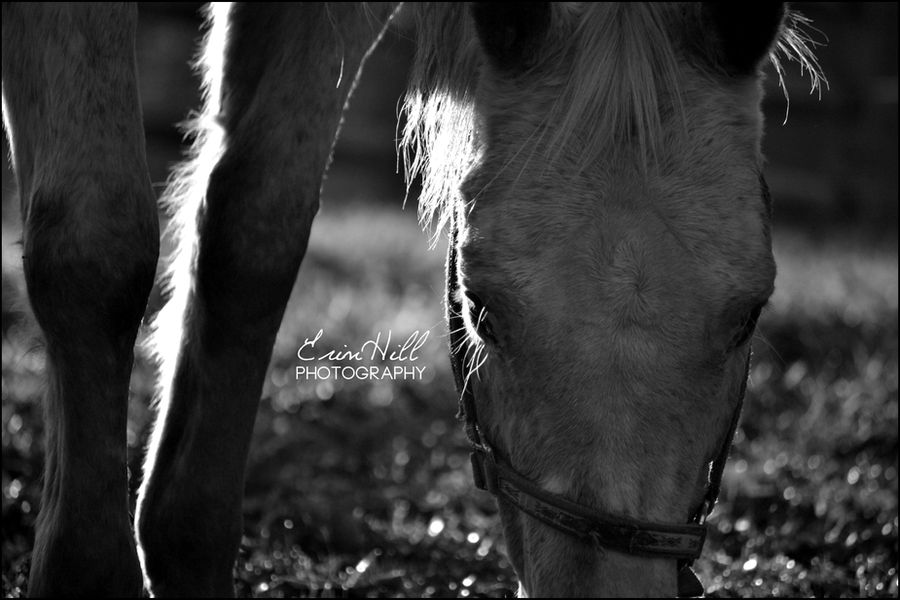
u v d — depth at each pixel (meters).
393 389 9.36
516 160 3.26
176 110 21.34
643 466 3.05
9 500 6.07
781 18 3.30
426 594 5.25
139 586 3.54
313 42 3.64
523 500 3.20
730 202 3.16
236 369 3.72
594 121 3.21
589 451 3.06
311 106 3.65
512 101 3.36
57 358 3.50
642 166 3.14
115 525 3.49
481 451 3.69
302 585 5.30
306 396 9.05
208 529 3.72
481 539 6.05
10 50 3.49
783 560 5.58
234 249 3.61
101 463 3.48
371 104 22.64
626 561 3.04
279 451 7.77
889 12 16.94
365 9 3.72
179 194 4.40
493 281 3.15
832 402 8.73
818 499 6.70
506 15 3.34
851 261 13.15
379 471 7.69
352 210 18.53
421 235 16.06
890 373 9.17
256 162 3.62
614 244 3.09
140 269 3.48
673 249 3.09
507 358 3.23
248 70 3.72
